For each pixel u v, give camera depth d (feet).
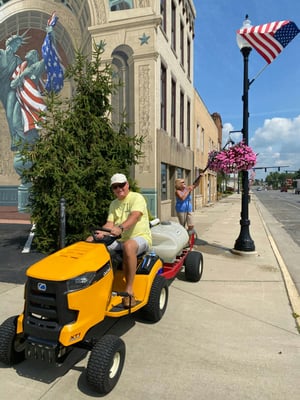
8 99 48.16
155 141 38.32
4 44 48.03
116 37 38.37
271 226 49.21
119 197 12.88
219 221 49.98
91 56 39.37
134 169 39.14
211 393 9.28
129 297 11.30
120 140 23.97
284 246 32.58
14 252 25.11
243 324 13.71
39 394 9.16
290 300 16.40
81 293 9.18
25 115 47.26
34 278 9.25
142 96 38.11
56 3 43.88
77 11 41.93
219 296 16.94
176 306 15.55
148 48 37.35
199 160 77.97
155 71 37.70
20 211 47.24
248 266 22.91
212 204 91.40
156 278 13.58
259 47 25.54
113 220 13.19
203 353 11.40
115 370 9.53
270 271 21.65
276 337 12.62
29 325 9.24
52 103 23.61
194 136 69.87
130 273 11.46
